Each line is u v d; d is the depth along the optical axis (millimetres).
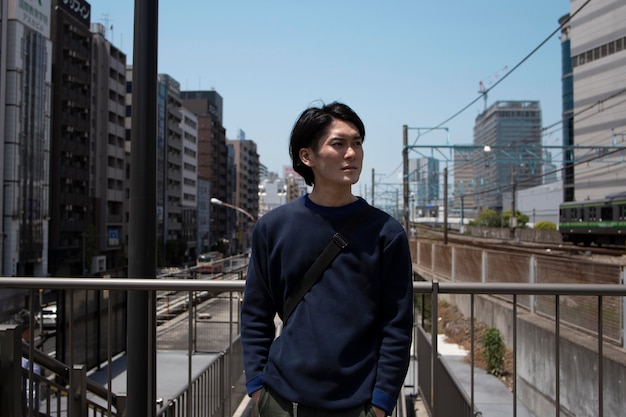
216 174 101438
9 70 39531
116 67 60469
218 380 6645
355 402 1734
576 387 7578
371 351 1808
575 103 49844
